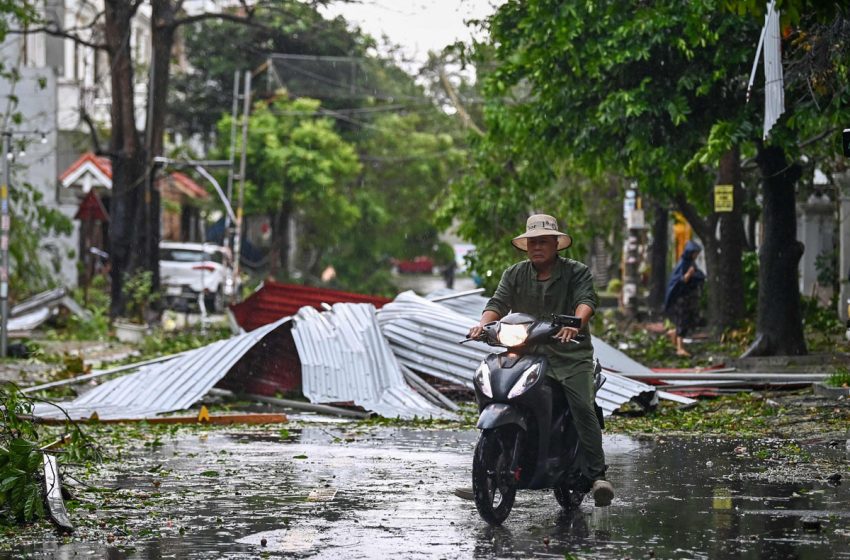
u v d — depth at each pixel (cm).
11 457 932
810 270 4184
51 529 929
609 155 2584
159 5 4112
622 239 4934
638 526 934
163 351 3044
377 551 849
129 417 1748
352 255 7206
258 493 1103
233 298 4897
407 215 7369
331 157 6744
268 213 6862
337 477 1204
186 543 879
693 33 2238
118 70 4081
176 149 4525
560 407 953
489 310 993
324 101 7331
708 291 3606
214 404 1966
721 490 1102
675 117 2333
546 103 2581
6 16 4203
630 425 1669
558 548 858
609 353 2206
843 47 1880
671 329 3122
